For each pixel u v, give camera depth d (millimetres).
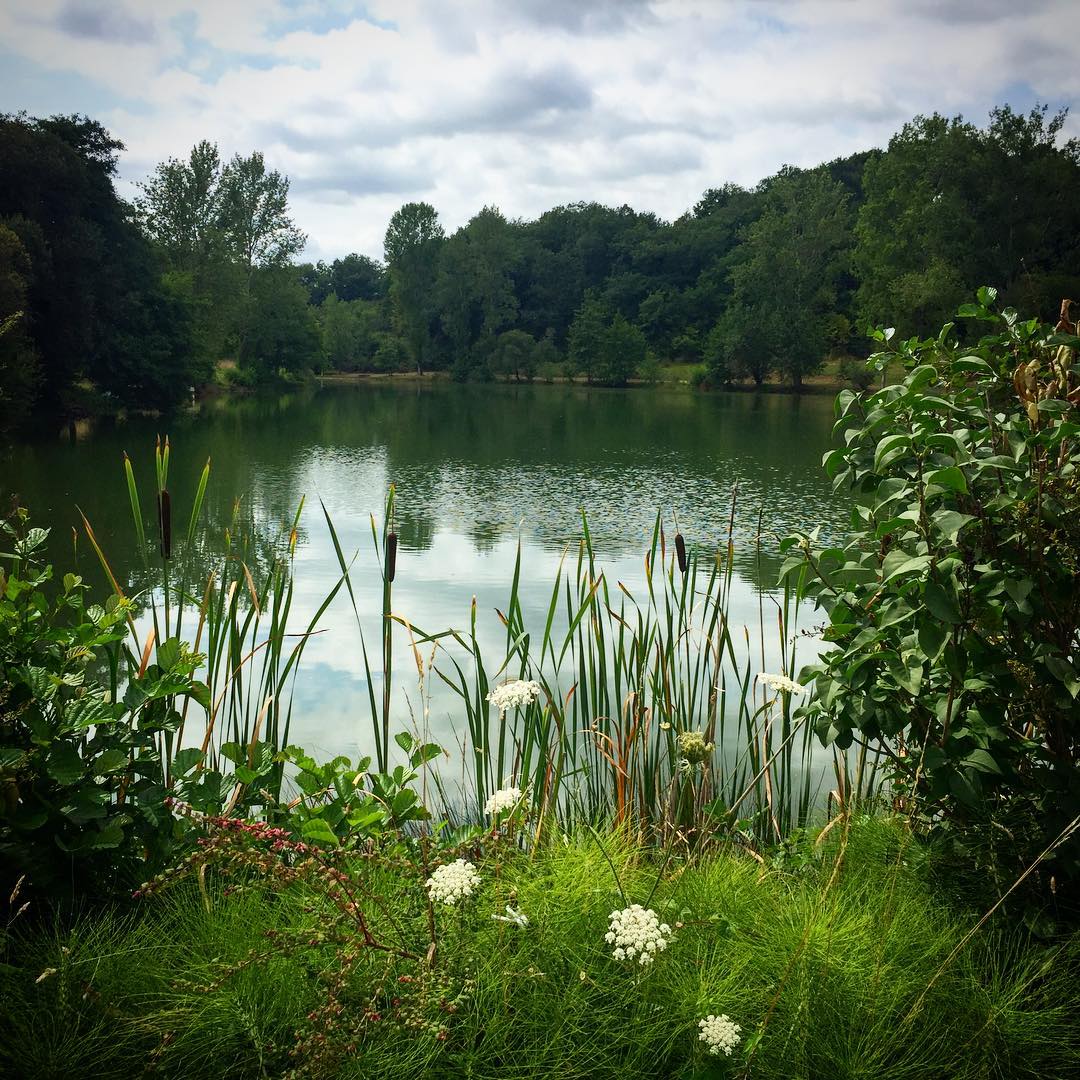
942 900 2383
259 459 25188
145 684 2486
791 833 3170
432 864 2143
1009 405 2592
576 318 81375
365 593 9547
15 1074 1742
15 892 2002
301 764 2600
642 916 1777
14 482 19172
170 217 53625
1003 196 44125
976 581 2318
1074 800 2217
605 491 19812
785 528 14773
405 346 90875
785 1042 1865
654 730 3891
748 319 63375
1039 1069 1911
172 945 2105
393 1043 1848
